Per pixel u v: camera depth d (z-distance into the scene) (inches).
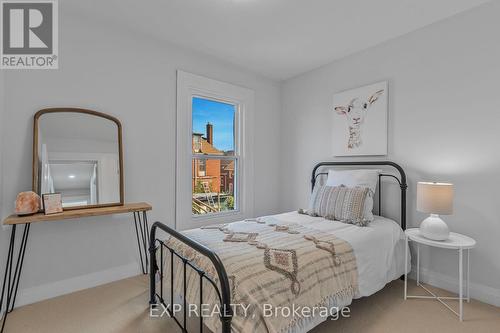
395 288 89.0
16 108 76.9
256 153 138.7
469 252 81.4
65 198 83.5
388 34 98.3
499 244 76.9
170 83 106.9
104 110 91.4
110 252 93.7
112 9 83.1
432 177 91.0
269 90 144.6
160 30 96.4
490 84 78.8
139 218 98.3
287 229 82.5
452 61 86.4
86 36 87.7
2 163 74.8
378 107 105.4
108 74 92.2
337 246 68.4
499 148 77.2
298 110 140.2
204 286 55.9
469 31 82.8
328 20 88.9
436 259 90.3
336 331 65.4
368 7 81.6
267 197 144.3
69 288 85.4
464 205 83.7
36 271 80.3
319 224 89.5
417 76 94.8
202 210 120.6
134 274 98.3
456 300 81.0
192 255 62.7
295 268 56.2
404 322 69.4
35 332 65.4
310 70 133.5
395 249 86.7
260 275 51.6
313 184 128.5
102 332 65.6
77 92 86.4
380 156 105.3
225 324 43.8
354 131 113.7
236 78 129.2
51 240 82.8
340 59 120.2
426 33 92.5
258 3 79.7
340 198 96.6
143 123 100.3
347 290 64.4
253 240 70.3
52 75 82.1
